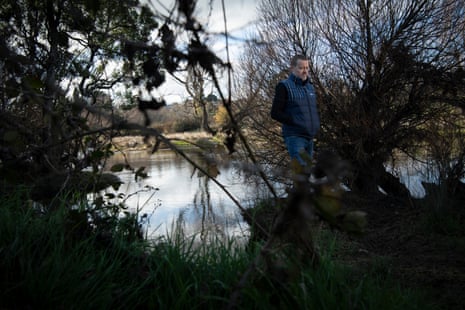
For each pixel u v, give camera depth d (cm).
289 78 388
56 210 286
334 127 636
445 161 511
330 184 140
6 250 226
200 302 213
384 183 641
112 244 265
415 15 579
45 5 308
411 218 492
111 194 324
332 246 281
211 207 625
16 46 334
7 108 300
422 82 593
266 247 166
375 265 314
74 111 252
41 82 223
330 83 629
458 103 568
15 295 201
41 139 293
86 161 290
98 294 211
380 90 611
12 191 314
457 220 442
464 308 235
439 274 298
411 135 602
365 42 611
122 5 230
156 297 222
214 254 253
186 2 159
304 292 185
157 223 515
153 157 1577
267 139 671
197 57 164
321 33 632
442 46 581
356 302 195
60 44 333
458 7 570
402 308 201
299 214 143
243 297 205
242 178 807
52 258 214
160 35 187
